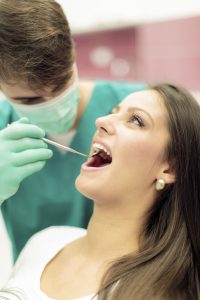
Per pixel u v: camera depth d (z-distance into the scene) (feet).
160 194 4.10
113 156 3.94
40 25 3.55
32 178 5.05
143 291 3.47
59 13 3.71
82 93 5.06
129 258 3.83
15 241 5.39
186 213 3.98
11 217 5.24
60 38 3.65
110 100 5.18
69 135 4.99
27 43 3.52
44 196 5.11
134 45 7.44
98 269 3.97
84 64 7.84
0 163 3.84
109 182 3.92
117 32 7.46
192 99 4.21
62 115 4.33
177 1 6.95
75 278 4.01
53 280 4.13
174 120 3.97
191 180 4.00
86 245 4.26
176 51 7.22
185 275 3.78
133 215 4.10
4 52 3.54
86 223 5.27
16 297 3.91
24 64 3.54
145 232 4.13
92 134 5.05
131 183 3.96
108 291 3.54
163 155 3.98
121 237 4.10
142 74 7.56
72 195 5.09
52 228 4.93
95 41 7.63
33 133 3.94
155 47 7.34
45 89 3.80
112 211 4.08
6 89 3.85
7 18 3.52
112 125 4.05
